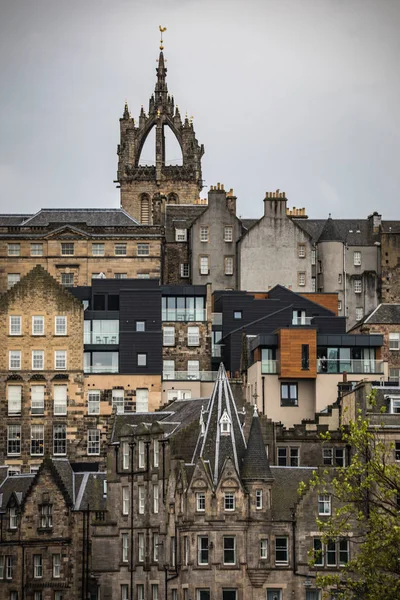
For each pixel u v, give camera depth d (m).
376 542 197.50
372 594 197.38
